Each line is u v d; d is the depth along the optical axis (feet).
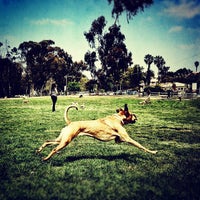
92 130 18.48
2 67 223.30
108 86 217.36
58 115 48.78
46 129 32.48
